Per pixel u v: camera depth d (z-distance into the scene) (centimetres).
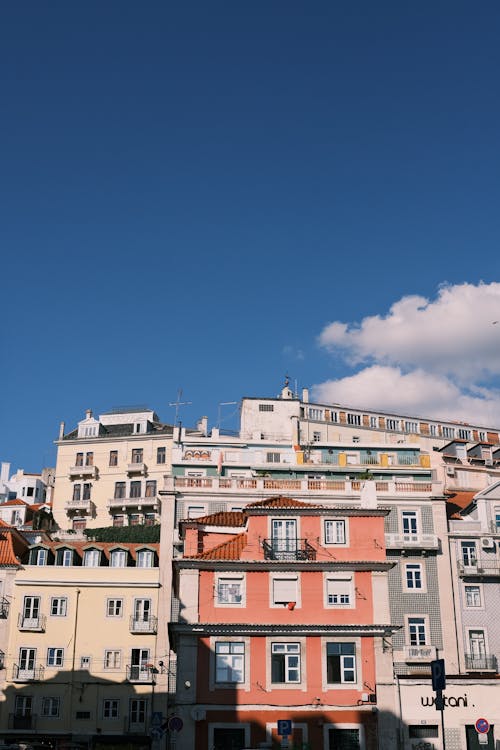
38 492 9906
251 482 5819
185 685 3762
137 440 8781
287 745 3609
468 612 5384
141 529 7412
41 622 5488
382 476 6309
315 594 3988
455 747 3919
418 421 9562
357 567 4025
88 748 5181
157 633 5475
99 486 8669
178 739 3688
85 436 8969
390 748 3709
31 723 5250
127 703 5325
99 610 5547
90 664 5412
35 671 5369
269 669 3822
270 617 3934
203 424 9150
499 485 5806
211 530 4334
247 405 8681
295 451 6888
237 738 3709
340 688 3803
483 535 5581
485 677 4088
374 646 3881
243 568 4012
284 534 4147
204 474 6359
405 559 5494
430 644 5278
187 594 3953
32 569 5628
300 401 8994
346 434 8981
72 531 7575
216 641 3859
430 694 4003
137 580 5625
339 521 4184
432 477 6306
